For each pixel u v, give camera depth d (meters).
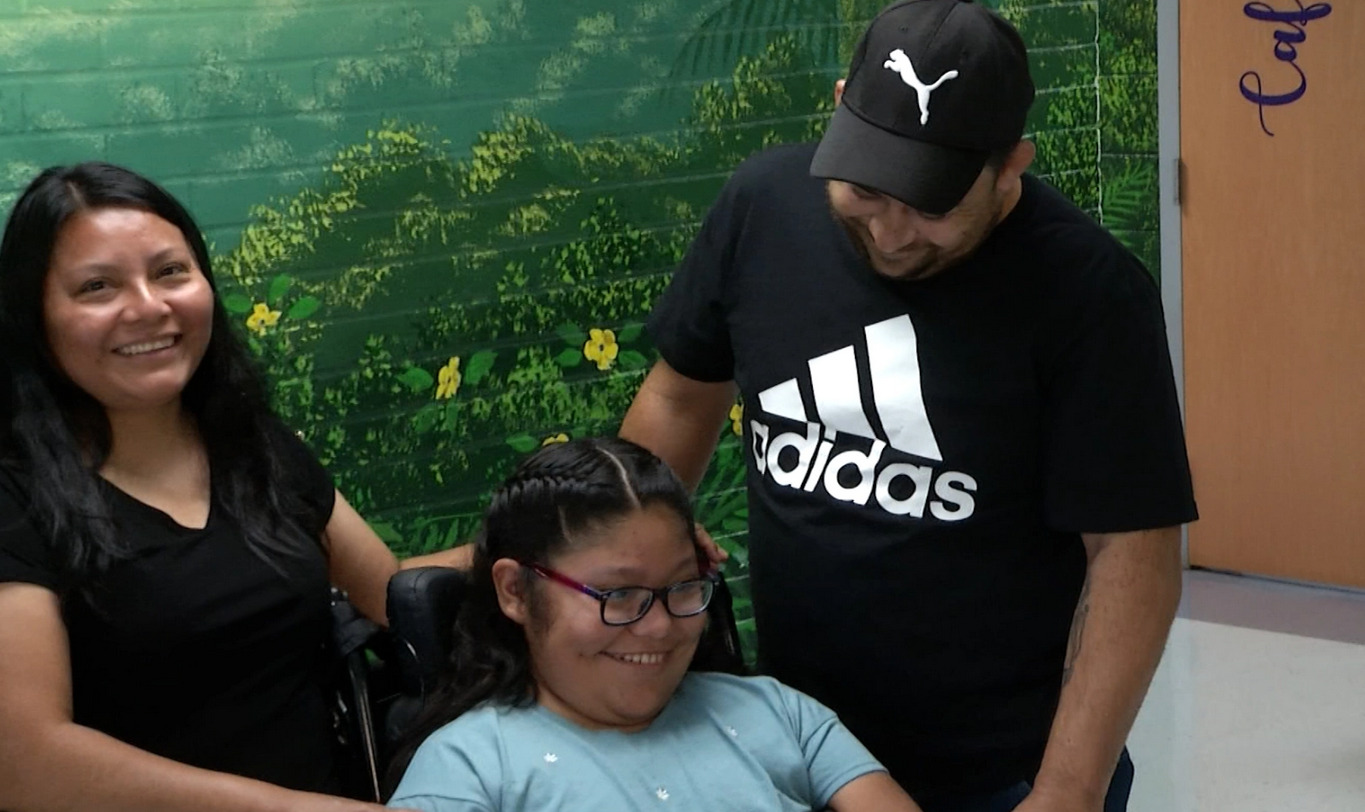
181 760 1.78
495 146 3.03
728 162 3.35
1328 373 4.40
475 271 3.04
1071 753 1.74
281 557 1.86
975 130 1.64
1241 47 4.33
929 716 1.89
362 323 2.92
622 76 3.18
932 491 1.82
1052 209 1.80
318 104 2.81
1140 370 1.75
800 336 1.88
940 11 1.69
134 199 1.75
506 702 1.78
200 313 1.78
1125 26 4.14
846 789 1.82
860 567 1.85
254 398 1.93
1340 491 4.45
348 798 1.86
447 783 1.69
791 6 3.38
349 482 2.95
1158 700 3.89
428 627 1.88
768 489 1.94
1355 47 4.16
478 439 3.10
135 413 1.81
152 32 2.62
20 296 1.73
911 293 1.82
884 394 1.83
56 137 2.55
